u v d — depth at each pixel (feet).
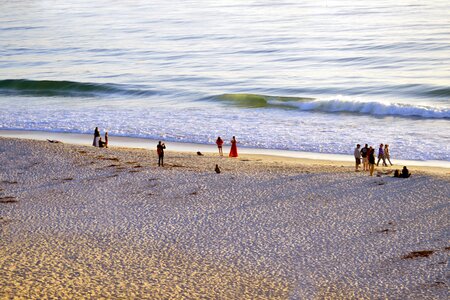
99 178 105.09
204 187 100.01
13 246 76.74
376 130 142.72
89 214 88.58
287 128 147.64
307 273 69.51
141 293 64.49
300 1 511.81
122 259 73.36
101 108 176.65
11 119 163.73
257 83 207.82
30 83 208.95
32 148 124.67
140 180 103.81
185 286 66.33
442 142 129.90
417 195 93.91
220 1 536.83
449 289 64.69
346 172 107.76
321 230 82.02
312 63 241.14
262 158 123.03
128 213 88.99
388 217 85.87
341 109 166.50
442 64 223.71
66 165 112.78
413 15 373.40
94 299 62.69
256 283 67.15
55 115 167.84
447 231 80.33
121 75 230.27
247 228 83.20
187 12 454.81
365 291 65.00
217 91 195.83
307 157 123.54
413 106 157.79
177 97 189.47
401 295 63.93
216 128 149.38
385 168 111.75
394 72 215.10
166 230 82.69
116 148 129.70
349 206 90.43
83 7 535.60
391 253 74.13
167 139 140.87
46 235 80.64
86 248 76.48
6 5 590.55
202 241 79.05
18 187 100.73
